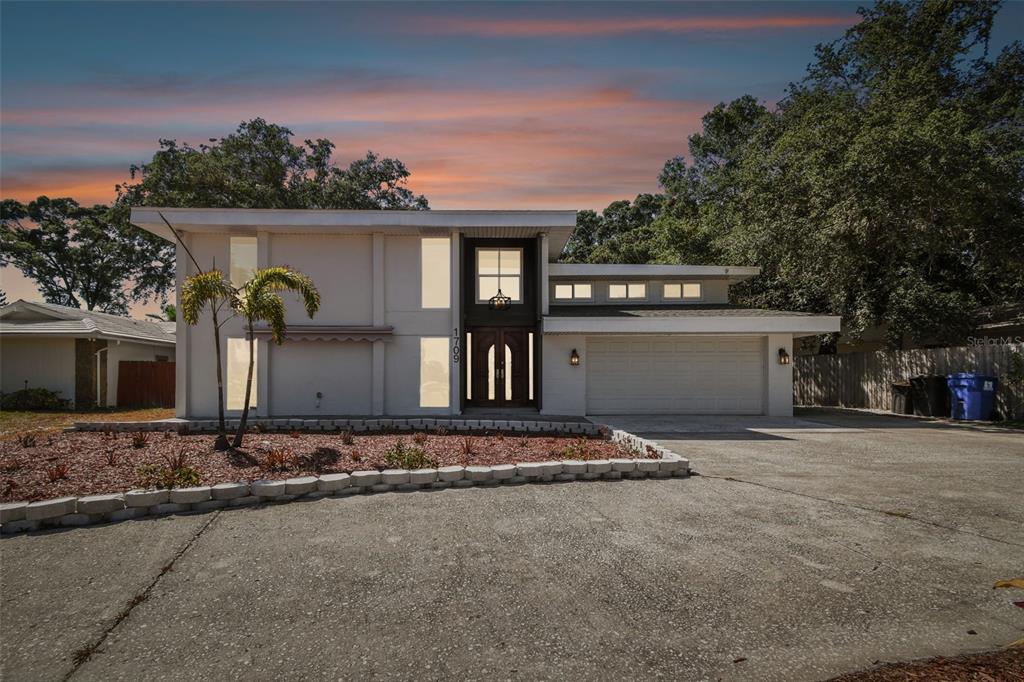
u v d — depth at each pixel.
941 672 2.82
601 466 7.11
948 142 13.68
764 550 4.57
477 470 6.77
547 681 2.79
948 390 15.47
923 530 5.07
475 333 15.23
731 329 14.29
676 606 3.61
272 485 6.03
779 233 17.53
